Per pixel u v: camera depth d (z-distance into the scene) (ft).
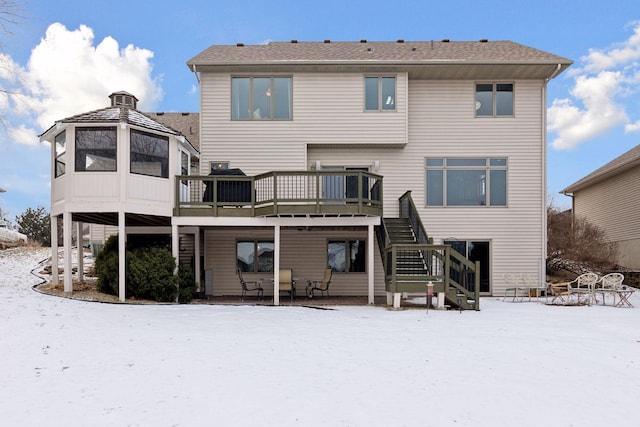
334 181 43.70
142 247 42.68
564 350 22.71
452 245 52.65
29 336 23.32
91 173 39.37
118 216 42.86
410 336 25.84
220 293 52.26
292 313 34.71
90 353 20.90
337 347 22.89
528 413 14.37
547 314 35.50
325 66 49.11
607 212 77.82
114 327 26.81
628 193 71.36
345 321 30.96
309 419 13.67
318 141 50.08
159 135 42.47
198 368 18.86
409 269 41.06
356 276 52.70
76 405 14.70
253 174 50.08
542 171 52.44
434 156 52.54
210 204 42.88
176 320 30.04
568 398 15.80
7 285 42.47
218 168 47.21
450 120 52.80
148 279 39.52
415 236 44.42
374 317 33.06
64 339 23.20
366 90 50.93
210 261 52.54
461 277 39.32
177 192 42.80
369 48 55.83
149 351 21.53
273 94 50.67
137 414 13.97
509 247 52.24
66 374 17.88
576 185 85.97
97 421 13.43
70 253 39.58
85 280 49.42
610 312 37.17
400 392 16.19
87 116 40.01
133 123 39.63
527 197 52.49
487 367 19.48
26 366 18.78
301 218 42.42
